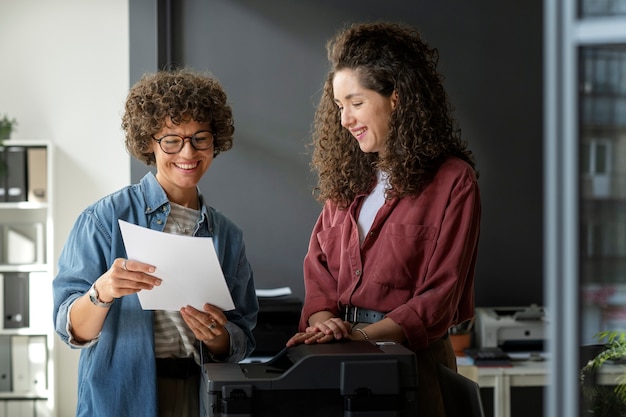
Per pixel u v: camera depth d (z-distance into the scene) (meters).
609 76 1.16
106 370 2.02
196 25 4.85
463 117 4.88
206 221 2.16
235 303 2.23
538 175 4.89
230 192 4.89
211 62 4.86
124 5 5.08
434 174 2.24
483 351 4.36
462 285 2.23
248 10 4.87
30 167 4.95
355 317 2.26
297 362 1.77
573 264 1.16
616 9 1.14
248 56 4.88
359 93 2.22
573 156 1.16
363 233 2.31
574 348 1.16
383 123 2.23
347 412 1.76
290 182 4.90
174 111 1.99
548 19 1.17
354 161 2.37
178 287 1.93
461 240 2.18
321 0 4.86
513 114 4.88
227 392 1.73
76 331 2.01
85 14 5.07
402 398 1.80
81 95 5.09
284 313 4.34
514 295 4.90
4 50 5.07
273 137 4.89
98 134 5.10
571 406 1.17
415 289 2.21
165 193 2.12
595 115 1.16
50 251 4.97
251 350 2.27
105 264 2.08
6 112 5.09
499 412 4.20
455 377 2.10
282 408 1.76
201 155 2.06
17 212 5.18
